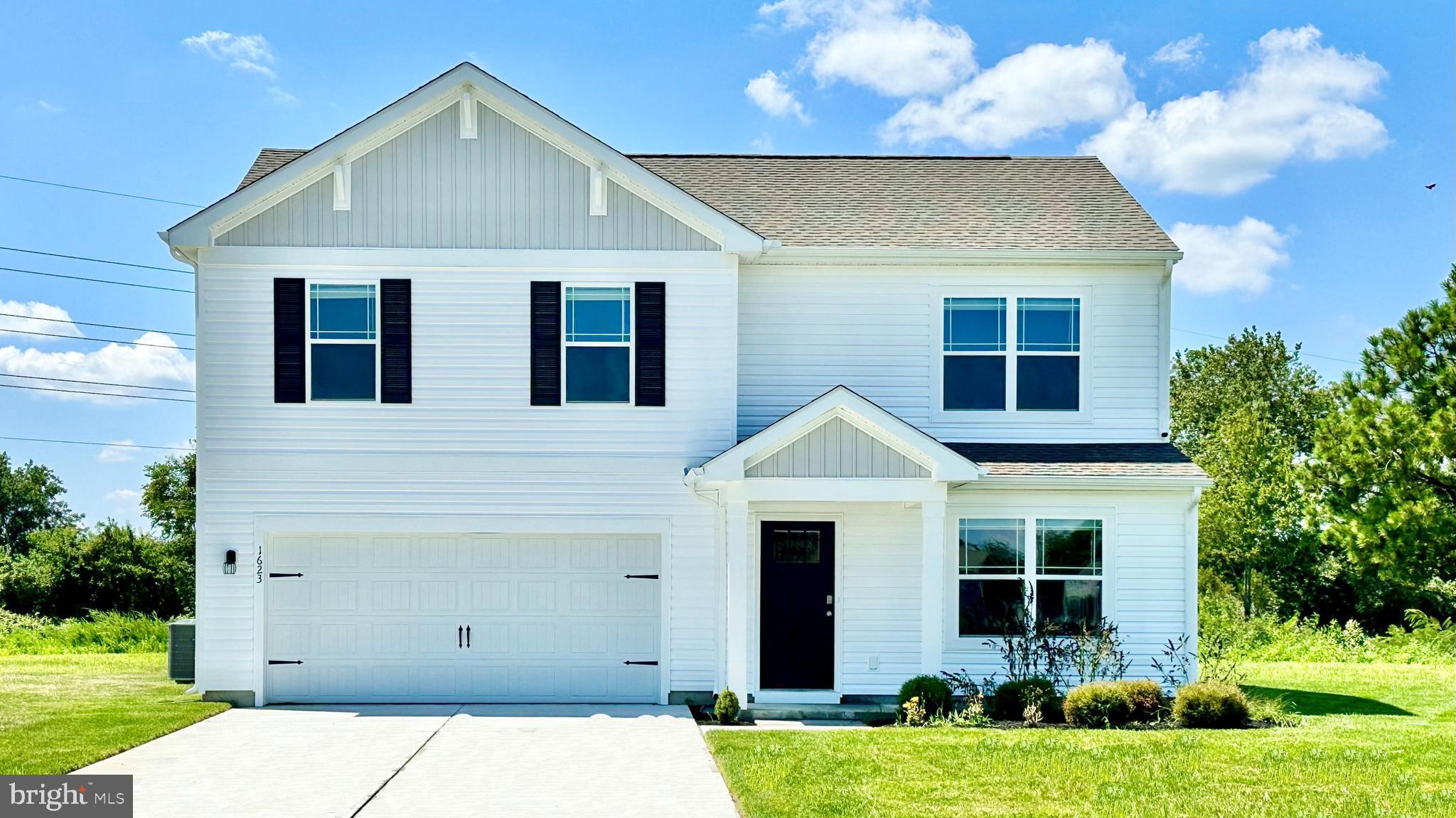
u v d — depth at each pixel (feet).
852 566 53.62
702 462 52.75
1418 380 86.07
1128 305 56.59
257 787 35.35
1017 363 56.49
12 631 98.89
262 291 52.34
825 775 36.65
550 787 35.50
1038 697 48.37
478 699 52.47
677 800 34.04
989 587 53.57
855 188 64.18
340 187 52.31
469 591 52.80
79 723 45.19
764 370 55.93
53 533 135.44
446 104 52.85
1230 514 118.83
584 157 53.01
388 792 34.73
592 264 52.85
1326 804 33.27
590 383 52.95
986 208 60.95
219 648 51.67
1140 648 53.42
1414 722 48.21
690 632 52.49
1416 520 78.84
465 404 52.49
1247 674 68.08
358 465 52.16
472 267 52.60
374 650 52.39
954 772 37.14
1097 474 52.39
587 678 52.75
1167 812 32.53
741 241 53.01
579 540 53.06
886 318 56.34
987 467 52.90
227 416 52.06
